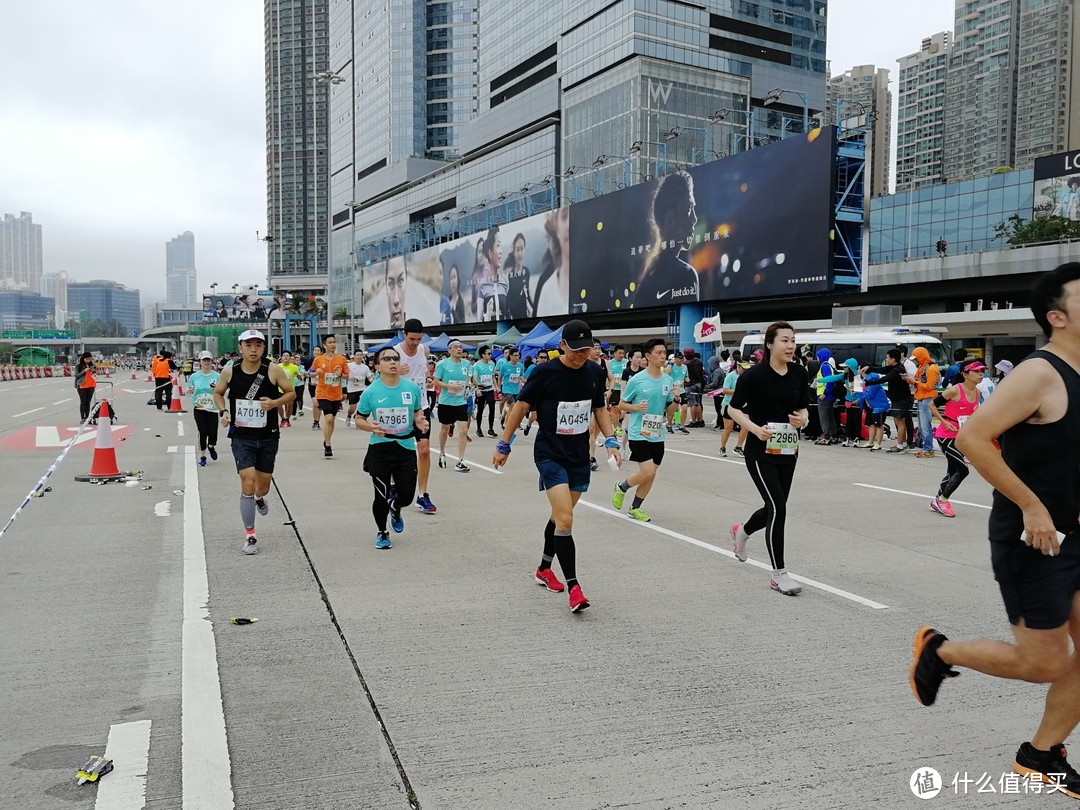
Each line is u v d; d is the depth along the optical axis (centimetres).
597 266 3841
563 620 518
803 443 1689
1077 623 294
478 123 9388
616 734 359
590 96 7012
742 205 2908
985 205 5675
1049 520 276
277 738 355
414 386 715
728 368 1888
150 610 538
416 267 6059
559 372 542
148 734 360
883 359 1873
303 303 12344
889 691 408
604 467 1270
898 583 611
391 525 810
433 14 12825
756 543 743
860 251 2656
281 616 525
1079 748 349
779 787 314
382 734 359
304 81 14725
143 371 8644
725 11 7112
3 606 546
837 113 2678
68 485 1048
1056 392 276
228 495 982
